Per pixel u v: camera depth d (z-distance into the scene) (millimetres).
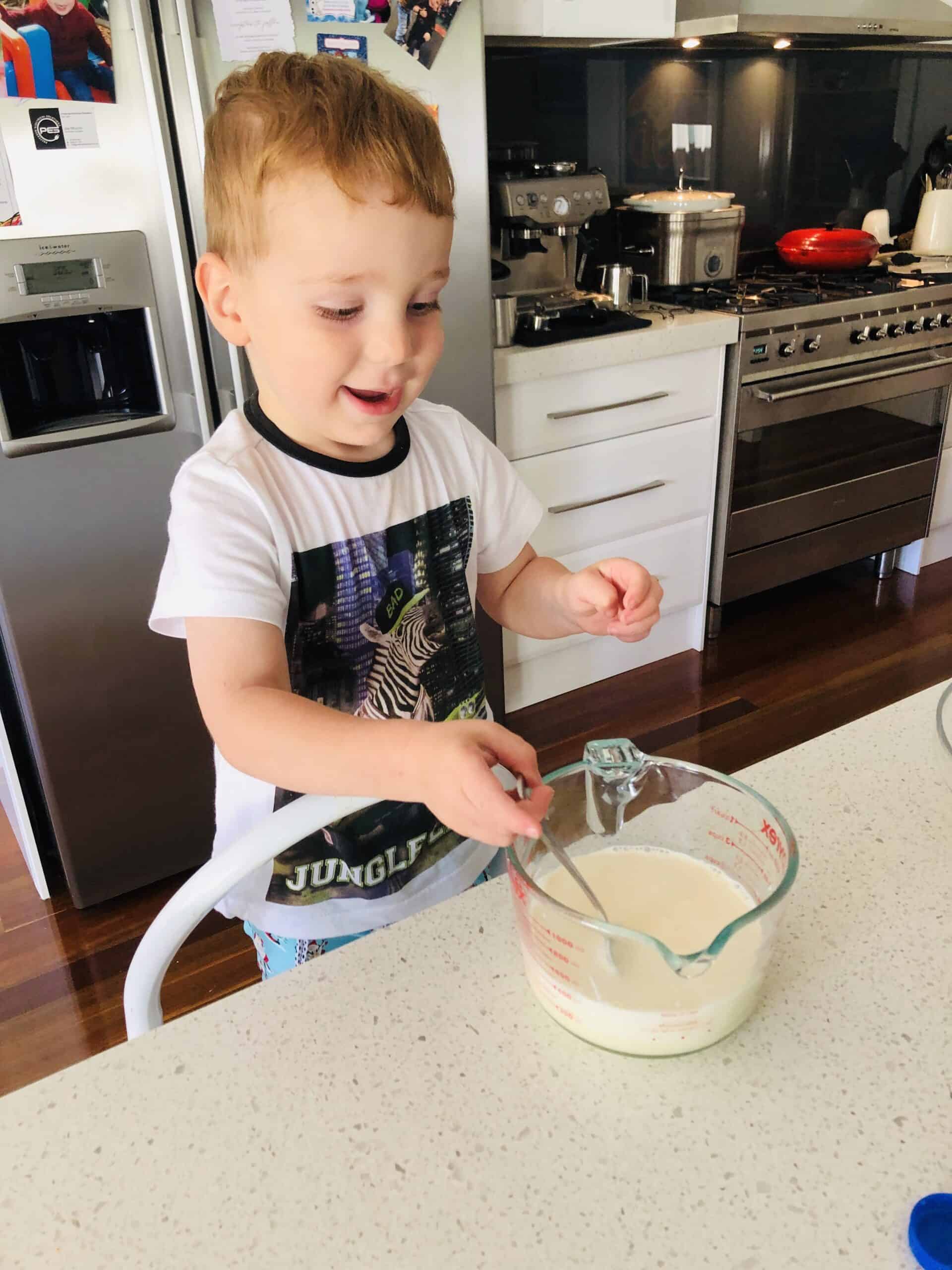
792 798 713
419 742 570
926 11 2617
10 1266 429
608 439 2246
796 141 2977
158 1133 485
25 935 1748
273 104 636
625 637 821
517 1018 545
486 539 991
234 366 1563
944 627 2756
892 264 3023
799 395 2490
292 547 814
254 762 648
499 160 2400
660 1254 422
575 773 610
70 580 1572
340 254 627
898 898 617
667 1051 510
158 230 1489
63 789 1684
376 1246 430
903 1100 488
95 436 1519
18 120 1355
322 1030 541
